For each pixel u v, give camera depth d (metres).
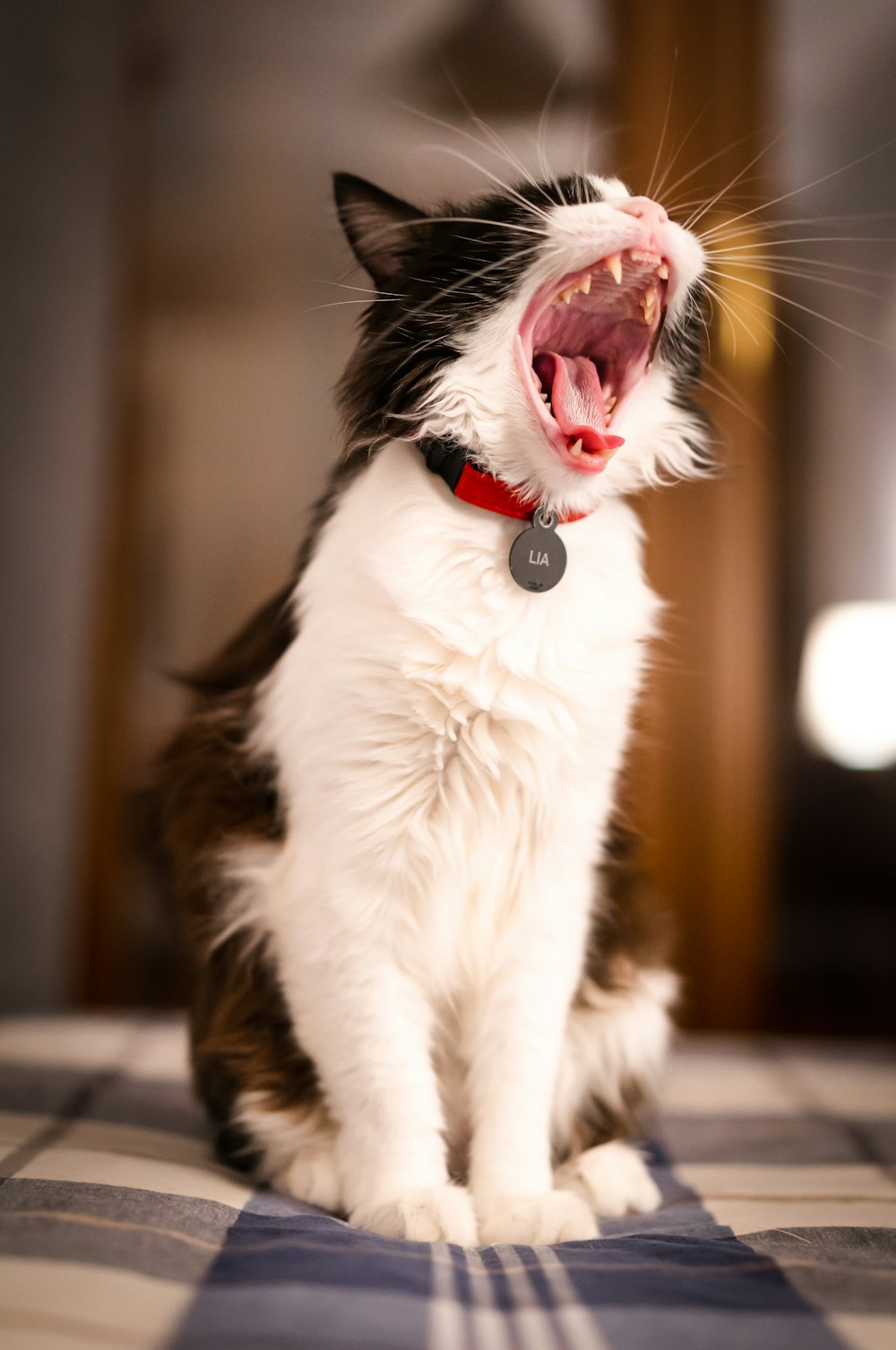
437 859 0.67
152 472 1.47
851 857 1.47
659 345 0.73
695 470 0.76
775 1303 0.53
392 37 1.45
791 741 1.45
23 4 1.43
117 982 1.39
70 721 1.40
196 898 0.74
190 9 1.46
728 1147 0.80
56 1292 0.50
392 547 0.67
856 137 1.39
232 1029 0.71
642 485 0.74
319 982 0.66
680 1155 0.78
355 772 0.66
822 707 1.45
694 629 1.34
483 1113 0.68
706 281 0.74
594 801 0.69
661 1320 0.51
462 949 0.69
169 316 1.48
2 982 1.37
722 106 1.34
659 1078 0.80
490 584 0.67
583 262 0.68
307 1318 0.49
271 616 0.76
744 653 1.35
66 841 1.40
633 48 1.36
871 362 1.42
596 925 0.73
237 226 1.48
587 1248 0.60
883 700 1.45
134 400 1.46
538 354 0.73
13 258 1.42
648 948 0.79
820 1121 0.84
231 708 0.74
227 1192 0.64
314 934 0.66
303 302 1.48
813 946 1.48
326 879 0.66
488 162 1.31
